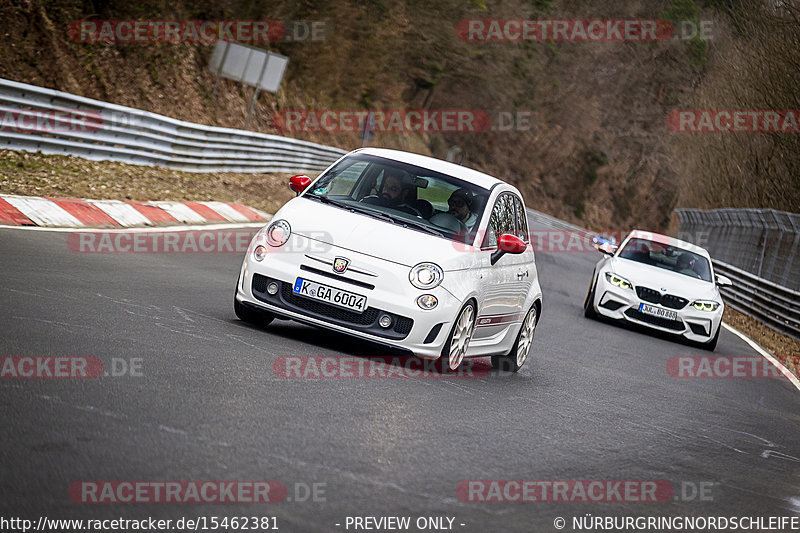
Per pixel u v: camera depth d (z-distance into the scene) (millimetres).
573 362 40344
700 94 161375
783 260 91438
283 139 110125
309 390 23781
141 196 62719
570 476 21062
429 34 184000
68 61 93938
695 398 37125
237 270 47250
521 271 34812
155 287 36062
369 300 28719
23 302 27812
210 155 90312
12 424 16938
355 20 166000
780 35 126562
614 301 57000
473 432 23125
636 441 26391
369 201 32188
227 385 22641
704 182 154125
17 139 61219
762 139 135000
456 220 31766
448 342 29484
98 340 24781
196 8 118562
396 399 24859
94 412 18531
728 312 87188
